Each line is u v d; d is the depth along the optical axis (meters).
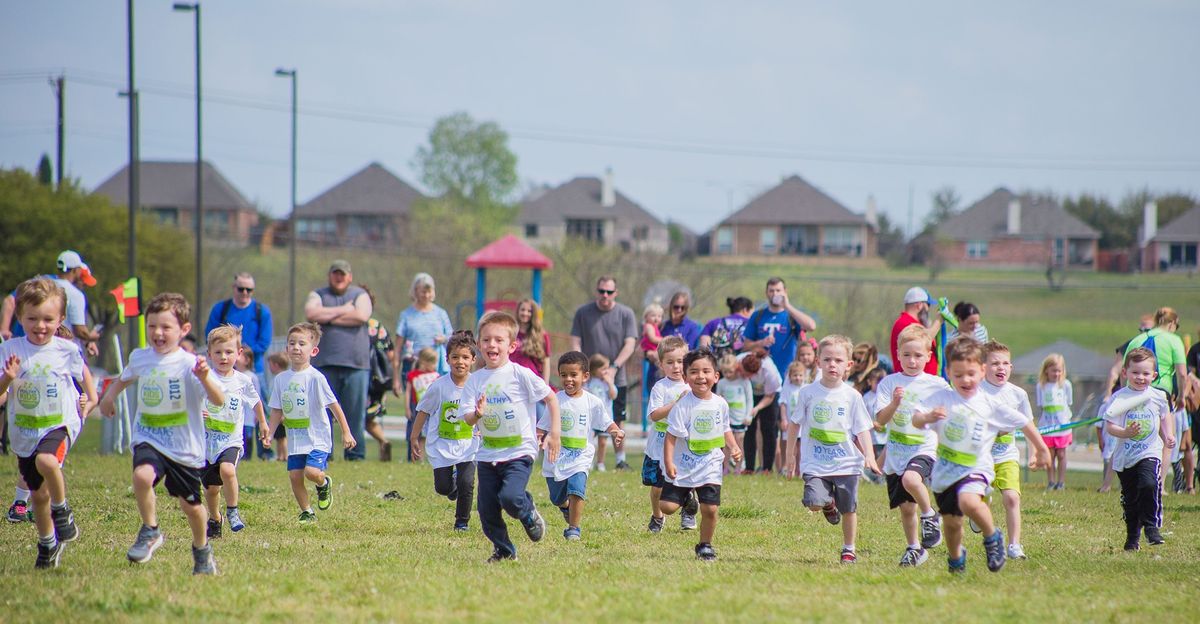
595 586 11.20
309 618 9.62
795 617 9.78
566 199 166.88
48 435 12.09
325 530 15.82
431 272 88.38
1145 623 9.73
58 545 12.11
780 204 148.88
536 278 37.91
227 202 157.38
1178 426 25.20
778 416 26.28
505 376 13.27
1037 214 146.00
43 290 12.20
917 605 10.40
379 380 27.75
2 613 9.62
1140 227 152.62
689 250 158.50
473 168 150.62
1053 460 26.09
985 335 22.22
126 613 9.73
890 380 13.64
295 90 70.62
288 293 94.75
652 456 16.28
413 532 15.80
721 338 26.61
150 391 11.72
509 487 12.86
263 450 27.52
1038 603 10.54
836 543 15.36
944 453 12.55
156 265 84.50
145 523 11.88
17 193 78.31
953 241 144.00
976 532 16.36
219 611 9.85
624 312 26.58
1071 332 103.44
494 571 12.15
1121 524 17.98
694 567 12.79
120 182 158.88
